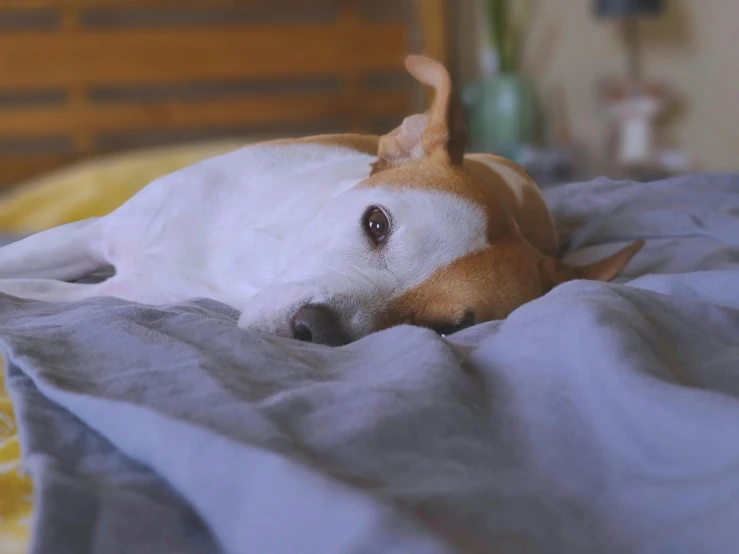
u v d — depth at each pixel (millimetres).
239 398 963
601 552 780
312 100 4973
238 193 1894
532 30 5367
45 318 1402
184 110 4812
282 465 758
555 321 1096
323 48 4941
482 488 805
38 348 1135
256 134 4938
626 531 808
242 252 1750
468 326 1494
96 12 4625
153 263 1835
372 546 652
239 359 1120
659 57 5344
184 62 4758
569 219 2428
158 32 4699
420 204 1552
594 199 2504
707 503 784
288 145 2074
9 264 1908
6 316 1507
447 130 1711
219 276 1781
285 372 1089
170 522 798
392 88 5098
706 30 5199
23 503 918
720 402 880
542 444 938
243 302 1671
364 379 1080
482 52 5359
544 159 4758
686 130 5348
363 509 683
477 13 5328
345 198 1622
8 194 4652
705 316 1298
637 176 5043
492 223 1604
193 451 821
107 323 1214
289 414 921
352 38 4977
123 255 1942
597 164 5484
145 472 884
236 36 4809
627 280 1807
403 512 694
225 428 877
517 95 5008
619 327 1046
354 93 5031
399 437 899
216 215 1874
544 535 778
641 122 5035
